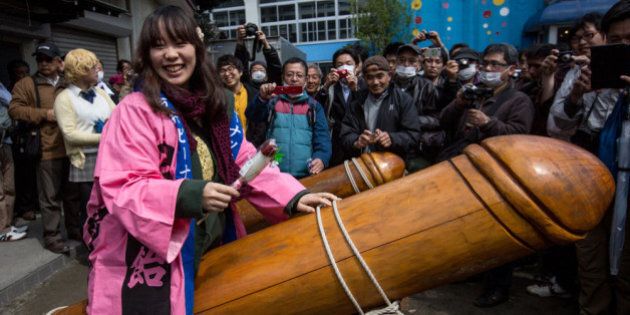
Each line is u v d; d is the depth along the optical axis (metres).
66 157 4.15
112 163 1.38
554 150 1.41
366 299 1.46
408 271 1.43
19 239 4.48
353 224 1.49
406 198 1.49
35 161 4.12
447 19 17.20
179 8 1.54
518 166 1.35
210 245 1.74
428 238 1.41
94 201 1.49
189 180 1.34
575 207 1.33
